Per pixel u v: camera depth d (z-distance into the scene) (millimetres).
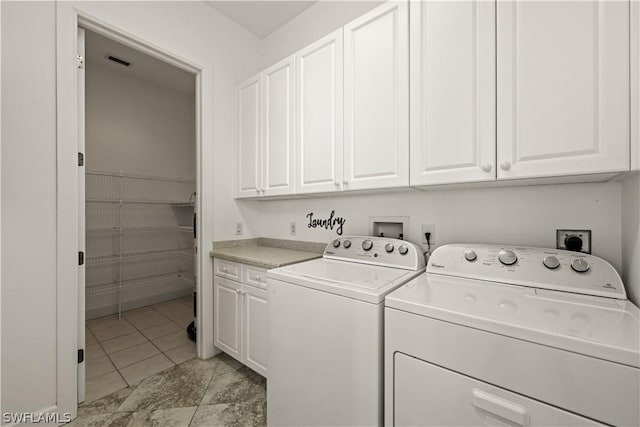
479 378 764
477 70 1125
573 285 993
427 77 1251
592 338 646
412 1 1293
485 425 750
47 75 1336
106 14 1561
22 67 1266
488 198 1384
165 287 3404
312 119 1713
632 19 852
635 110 846
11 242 1239
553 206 1218
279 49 2381
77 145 1463
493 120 1086
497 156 1079
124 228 2951
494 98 1085
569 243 1168
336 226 1980
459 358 795
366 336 987
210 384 1719
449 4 1195
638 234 880
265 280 1669
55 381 1356
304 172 1762
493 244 1330
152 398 1585
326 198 2043
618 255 1078
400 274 1284
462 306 853
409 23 1308
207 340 2039
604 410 616
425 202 1578
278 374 1281
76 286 1432
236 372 1853
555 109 965
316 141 1691
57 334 1360
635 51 847
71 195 1402
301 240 2193
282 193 1900
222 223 2189
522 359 706
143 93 3250
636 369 588
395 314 923
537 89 998
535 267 1079
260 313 1698
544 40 985
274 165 1956
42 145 1319
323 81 1652
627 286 991
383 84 1396
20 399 1267
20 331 1264
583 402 638
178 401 1562
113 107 3006
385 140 1389
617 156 866
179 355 2072
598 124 896
